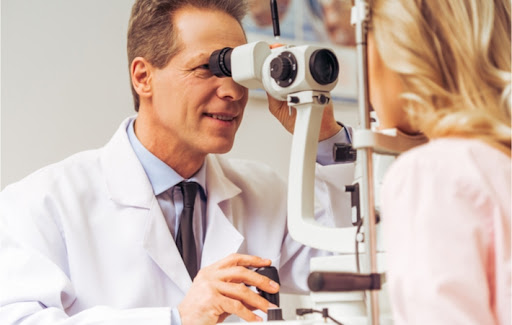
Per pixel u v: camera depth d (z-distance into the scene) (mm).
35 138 2055
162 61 1555
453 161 771
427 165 775
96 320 1298
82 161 1652
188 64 1523
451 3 907
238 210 1749
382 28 908
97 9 2176
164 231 1560
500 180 771
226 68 1447
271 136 2398
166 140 1613
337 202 1683
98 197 1586
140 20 1601
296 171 1270
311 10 2436
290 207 1254
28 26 2068
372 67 936
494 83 887
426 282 716
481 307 718
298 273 1785
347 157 1240
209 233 1617
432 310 707
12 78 2035
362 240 1089
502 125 840
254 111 2371
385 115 962
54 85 2092
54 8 2107
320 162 1701
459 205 747
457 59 881
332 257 1133
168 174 1631
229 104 1528
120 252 1533
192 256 1591
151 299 1517
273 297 1312
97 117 2148
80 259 1499
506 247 740
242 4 1642
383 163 1165
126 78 2209
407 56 881
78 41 2137
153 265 1542
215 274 1344
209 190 1670
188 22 1548
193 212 1640
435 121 852
